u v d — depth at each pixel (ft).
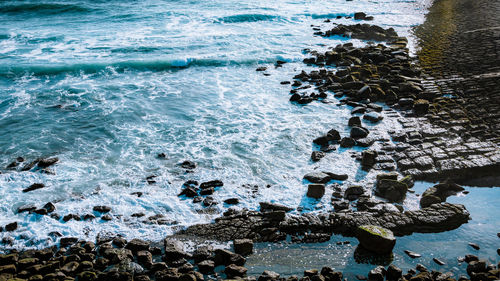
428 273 22.33
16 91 52.44
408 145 36.50
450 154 34.45
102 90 52.95
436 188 30.40
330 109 46.44
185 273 23.26
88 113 46.34
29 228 27.86
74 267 23.81
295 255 25.16
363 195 30.01
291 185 32.40
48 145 39.37
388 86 50.24
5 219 28.81
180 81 56.39
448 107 43.32
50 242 26.63
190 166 35.37
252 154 37.29
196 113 46.11
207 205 30.07
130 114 45.98
